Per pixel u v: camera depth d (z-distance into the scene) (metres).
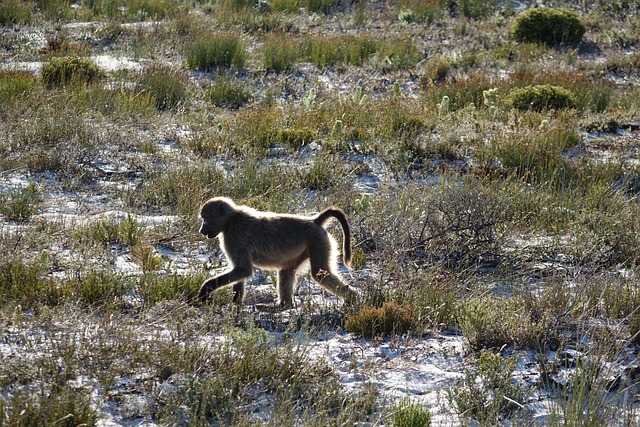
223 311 8.83
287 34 27.23
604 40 28.95
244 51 24.00
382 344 8.23
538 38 28.41
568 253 11.45
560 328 8.47
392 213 11.63
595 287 9.48
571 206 13.34
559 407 6.94
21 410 5.92
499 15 32.34
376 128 17.06
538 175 15.16
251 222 9.06
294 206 12.43
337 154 15.20
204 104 19.41
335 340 8.29
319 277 9.12
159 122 17.34
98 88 18.62
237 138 16.28
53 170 14.11
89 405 6.32
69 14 28.61
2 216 11.77
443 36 29.17
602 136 18.48
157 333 7.51
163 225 11.55
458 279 10.05
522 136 16.55
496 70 24.56
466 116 18.69
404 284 9.59
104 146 15.41
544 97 19.98
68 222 11.54
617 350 7.76
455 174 14.23
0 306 8.21
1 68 20.73
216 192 13.25
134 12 29.95
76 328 7.74
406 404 6.58
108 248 10.59
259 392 6.89
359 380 7.36
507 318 8.42
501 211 12.11
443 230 11.40
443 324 8.85
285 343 7.71
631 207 13.20
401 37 27.77
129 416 6.32
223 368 7.08
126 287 9.10
